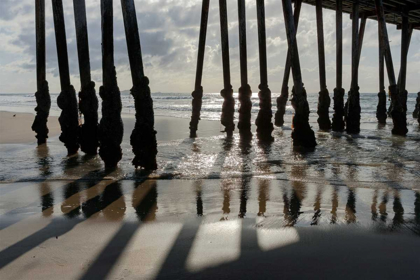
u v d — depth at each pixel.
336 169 6.74
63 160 7.71
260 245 3.37
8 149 9.30
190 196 5.03
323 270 2.90
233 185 5.61
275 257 3.13
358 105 12.55
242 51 10.97
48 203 4.79
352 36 12.67
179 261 3.07
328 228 3.78
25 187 5.62
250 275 2.83
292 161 7.50
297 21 13.05
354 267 2.94
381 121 16.81
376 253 3.19
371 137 11.40
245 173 6.40
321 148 9.18
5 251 3.31
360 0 12.69
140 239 3.54
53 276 2.84
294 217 4.14
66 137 8.48
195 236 3.60
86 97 8.13
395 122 11.88
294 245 3.37
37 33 9.77
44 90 9.94
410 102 38.25
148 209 4.48
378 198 4.91
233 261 3.06
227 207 4.54
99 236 3.63
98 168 6.86
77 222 4.05
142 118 6.55
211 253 3.21
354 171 6.57
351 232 3.67
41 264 3.04
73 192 5.29
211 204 4.67
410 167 6.90
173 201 4.81
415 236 3.56
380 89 16.72
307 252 3.22
